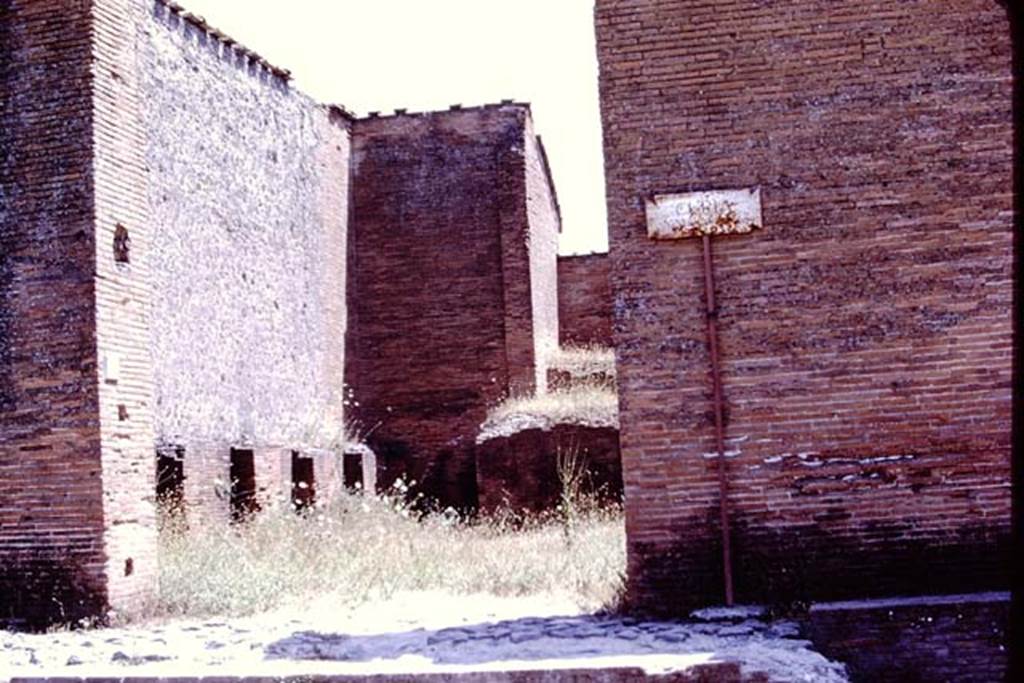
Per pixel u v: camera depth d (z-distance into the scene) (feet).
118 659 32.99
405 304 93.20
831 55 36.06
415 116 94.84
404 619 39.42
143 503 42.01
